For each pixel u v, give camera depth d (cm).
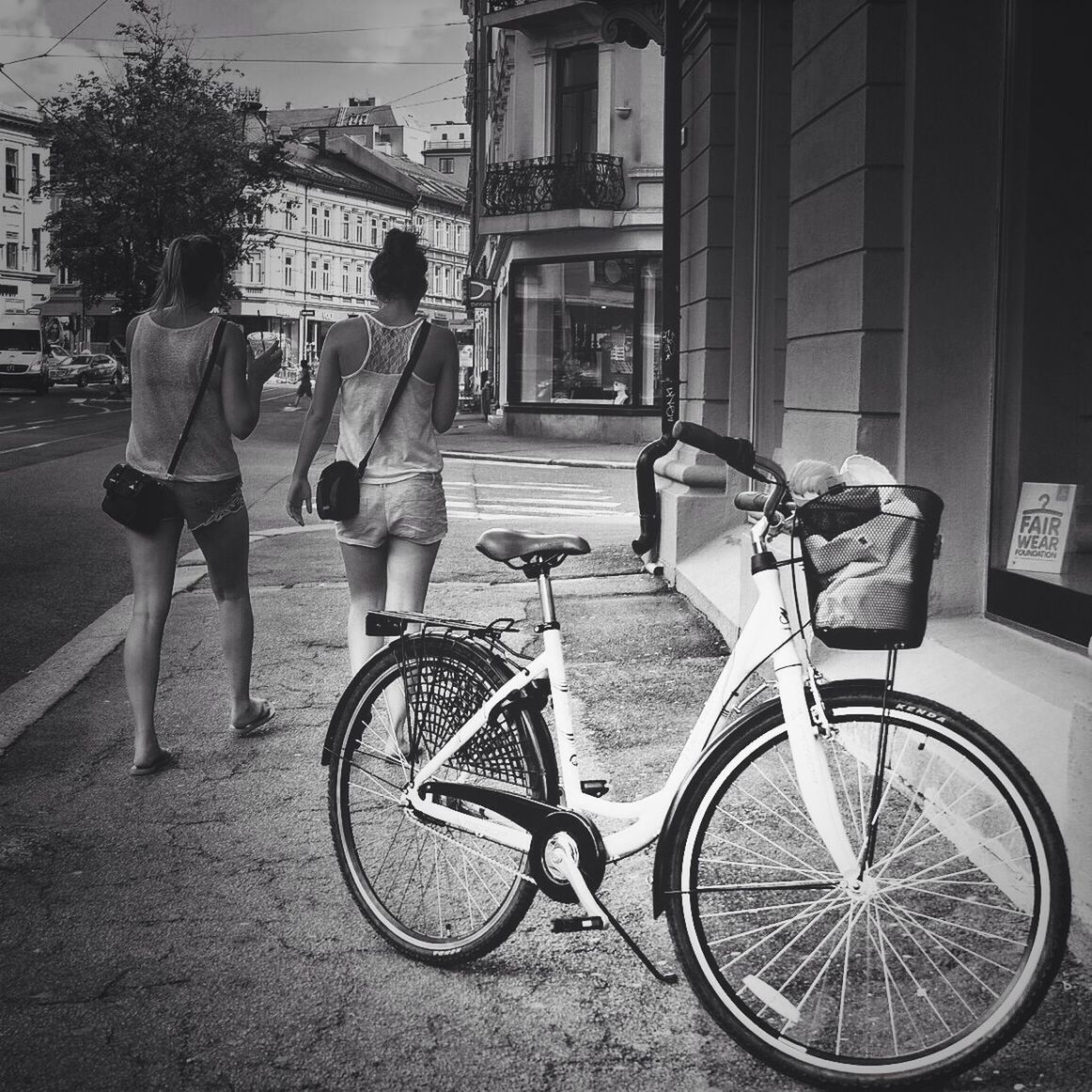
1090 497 507
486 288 4175
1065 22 519
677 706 595
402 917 350
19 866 418
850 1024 282
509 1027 309
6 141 7906
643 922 366
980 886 274
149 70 5028
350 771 358
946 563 574
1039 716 435
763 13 911
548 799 324
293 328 9119
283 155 5188
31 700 623
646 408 2847
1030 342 538
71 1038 306
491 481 1978
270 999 325
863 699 280
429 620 349
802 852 284
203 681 666
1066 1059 285
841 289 607
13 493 1620
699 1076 286
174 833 447
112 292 5203
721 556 867
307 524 1375
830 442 623
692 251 1003
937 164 566
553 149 2905
